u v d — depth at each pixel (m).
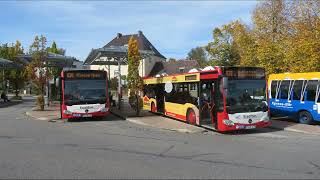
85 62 40.94
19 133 18.02
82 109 24.12
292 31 33.84
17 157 11.52
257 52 33.97
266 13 37.34
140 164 10.43
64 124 22.88
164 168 9.89
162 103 26.84
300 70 26.81
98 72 24.66
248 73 17.88
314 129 18.91
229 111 17.48
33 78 36.59
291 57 27.81
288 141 15.54
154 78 28.66
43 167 9.98
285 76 23.14
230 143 14.85
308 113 21.31
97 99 24.39
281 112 23.22
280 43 33.28
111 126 21.62
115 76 68.06
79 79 24.36
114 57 36.09
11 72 61.22
